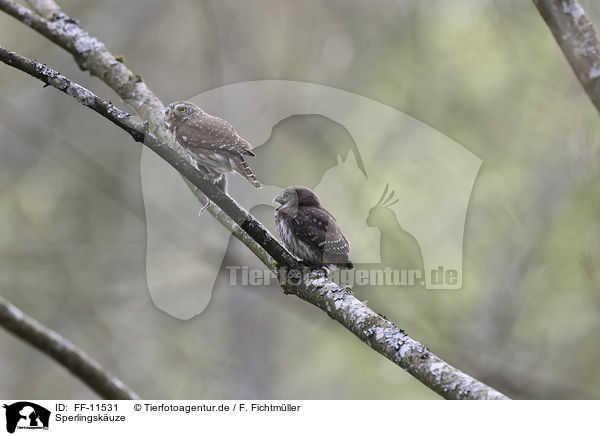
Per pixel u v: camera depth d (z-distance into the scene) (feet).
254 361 41.63
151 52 45.93
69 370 18.85
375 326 15.05
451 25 37.06
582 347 35.91
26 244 44.29
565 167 30.66
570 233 31.40
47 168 45.88
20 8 23.86
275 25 45.21
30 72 15.12
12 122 44.91
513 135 34.19
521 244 33.88
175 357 43.14
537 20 33.27
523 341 35.65
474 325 34.55
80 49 23.38
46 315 43.96
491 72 34.99
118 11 48.03
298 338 41.93
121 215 45.44
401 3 40.96
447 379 13.71
